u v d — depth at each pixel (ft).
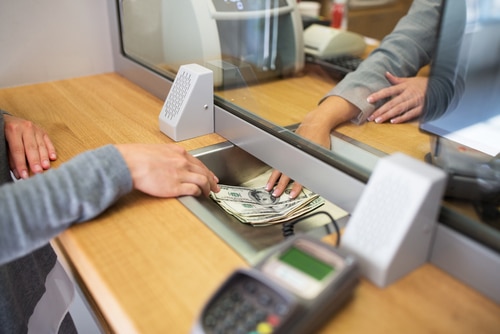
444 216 1.86
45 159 2.74
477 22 2.24
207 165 2.98
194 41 3.57
